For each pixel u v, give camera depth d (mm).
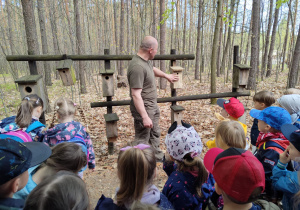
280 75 14570
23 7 5434
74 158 1615
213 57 7133
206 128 5105
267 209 1364
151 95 3127
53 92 11484
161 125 5398
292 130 1629
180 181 1591
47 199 964
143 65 2939
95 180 3141
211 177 1784
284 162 1576
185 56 3693
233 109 2564
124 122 5750
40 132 2244
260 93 2717
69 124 2217
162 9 10102
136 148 1330
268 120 1965
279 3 4793
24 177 1151
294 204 1322
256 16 9445
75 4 10352
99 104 3615
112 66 17516
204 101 7680
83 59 3459
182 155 1570
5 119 2172
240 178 1118
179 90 10969
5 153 1032
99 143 4449
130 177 1294
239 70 3861
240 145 1796
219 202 1510
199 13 14180
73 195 1024
